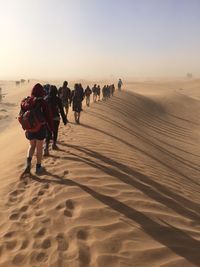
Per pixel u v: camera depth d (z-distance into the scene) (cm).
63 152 1042
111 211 649
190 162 1914
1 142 1780
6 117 3145
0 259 530
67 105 1748
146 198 741
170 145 2372
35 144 848
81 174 840
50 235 575
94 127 1714
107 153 1110
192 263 500
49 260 512
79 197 705
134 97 4394
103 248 530
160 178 1001
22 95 5688
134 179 878
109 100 3566
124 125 2323
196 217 716
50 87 1010
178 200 812
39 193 742
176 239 568
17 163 975
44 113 796
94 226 593
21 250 546
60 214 641
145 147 1722
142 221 624
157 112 4116
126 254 516
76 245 539
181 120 4088
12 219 647
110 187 771
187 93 9000
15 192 767
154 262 498
